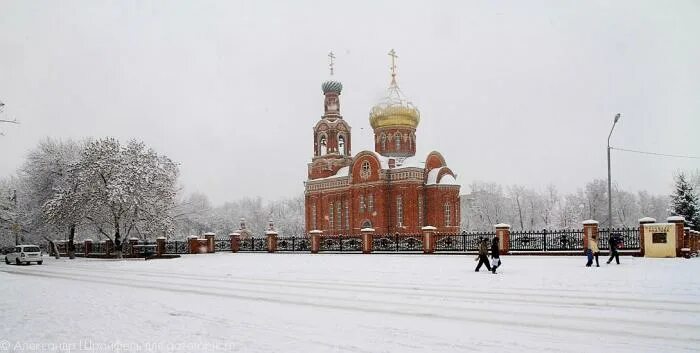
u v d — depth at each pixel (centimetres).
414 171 6138
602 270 2280
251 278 2392
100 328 1215
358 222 6397
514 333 1073
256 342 1035
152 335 1123
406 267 2741
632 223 8994
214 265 3391
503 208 9569
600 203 8888
